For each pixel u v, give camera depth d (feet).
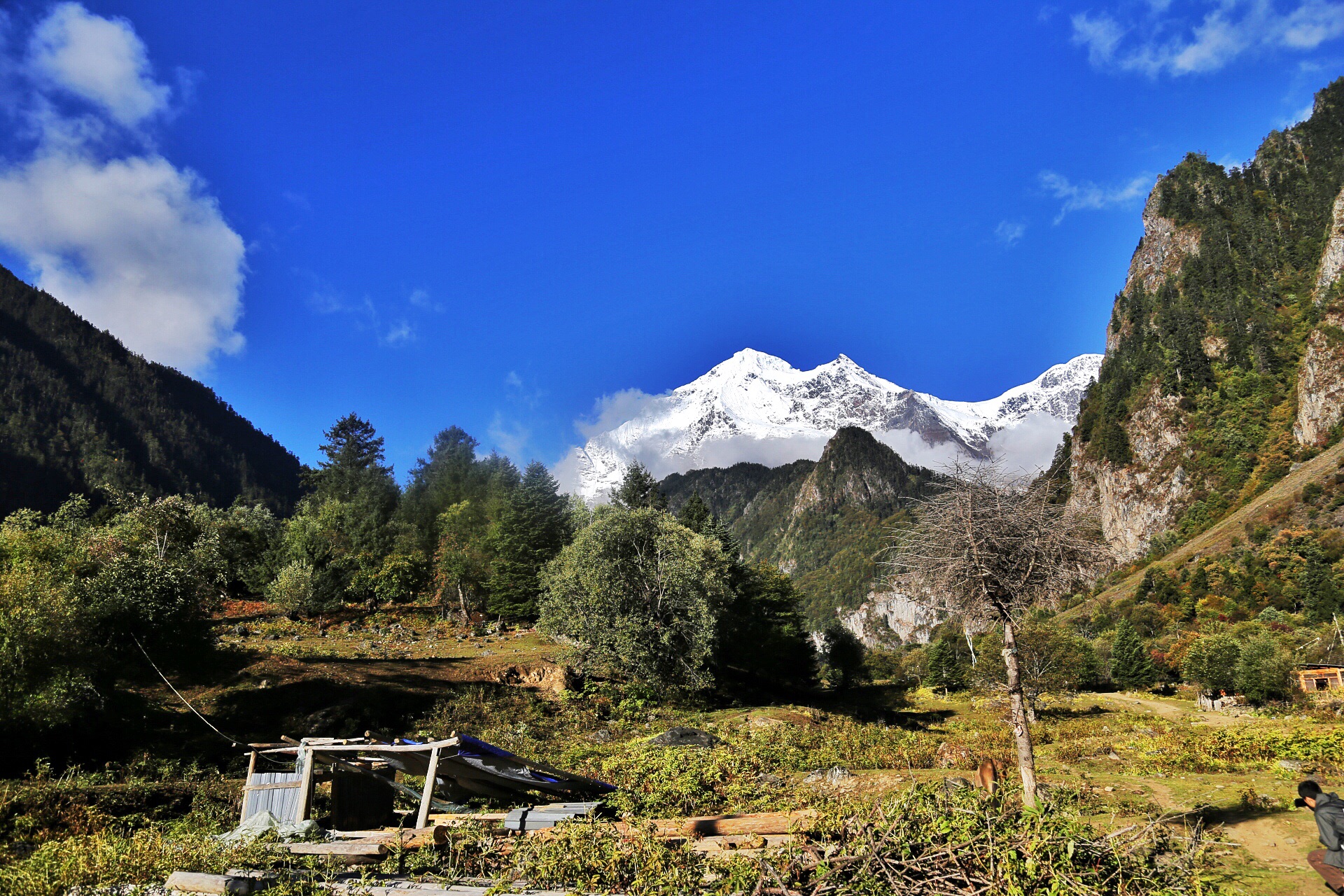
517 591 172.55
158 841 32.19
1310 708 132.26
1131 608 395.55
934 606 36.40
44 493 494.59
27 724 55.21
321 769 39.14
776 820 29.12
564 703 100.99
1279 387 640.17
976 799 25.31
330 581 174.29
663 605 119.44
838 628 257.34
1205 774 55.42
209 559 130.93
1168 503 620.08
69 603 64.44
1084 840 23.12
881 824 24.86
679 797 46.11
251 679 85.35
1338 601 292.40
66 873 28.58
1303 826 34.47
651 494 224.74
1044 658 137.90
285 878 28.53
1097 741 81.25
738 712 111.75
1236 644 169.27
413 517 274.16
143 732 64.90
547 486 188.65
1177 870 23.79
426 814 34.96
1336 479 435.94
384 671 96.02
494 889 26.66
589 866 27.73
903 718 132.98
